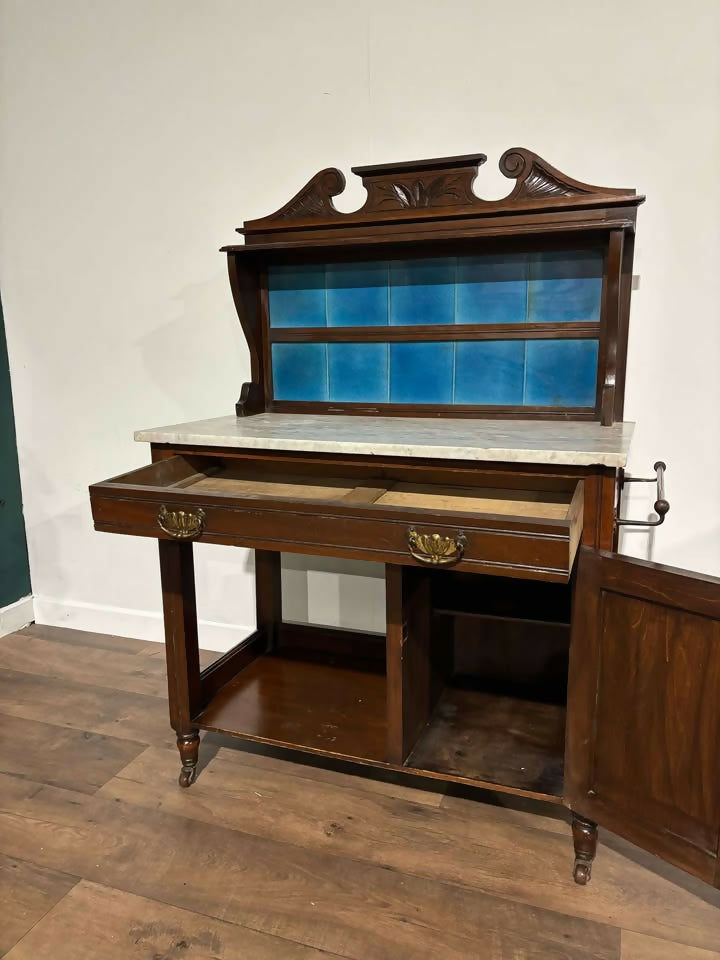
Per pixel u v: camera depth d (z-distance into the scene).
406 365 1.86
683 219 1.65
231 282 1.82
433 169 1.67
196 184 2.09
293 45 1.92
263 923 1.25
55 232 2.29
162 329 2.22
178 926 1.25
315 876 1.37
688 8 1.57
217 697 1.75
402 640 1.41
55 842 1.46
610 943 1.21
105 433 2.38
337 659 1.98
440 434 1.49
